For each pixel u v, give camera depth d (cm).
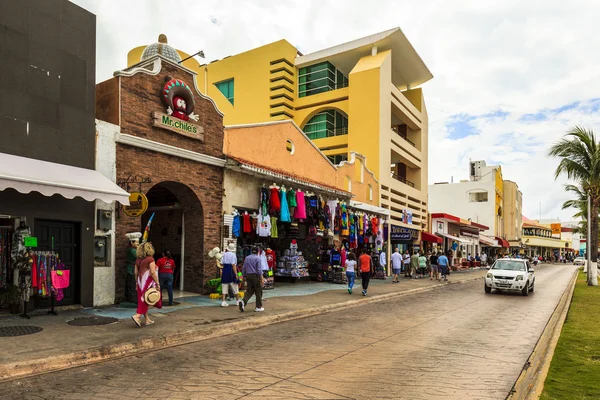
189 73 1423
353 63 3416
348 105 3128
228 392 558
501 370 690
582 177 2478
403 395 562
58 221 1055
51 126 1022
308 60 3334
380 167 2967
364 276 1678
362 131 3017
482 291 2062
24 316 942
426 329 1035
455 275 3328
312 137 3309
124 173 1194
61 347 713
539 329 1062
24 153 964
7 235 1002
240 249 1583
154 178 1280
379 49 3253
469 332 1005
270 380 612
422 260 2795
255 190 1709
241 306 1141
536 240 8550
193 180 1421
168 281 1203
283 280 2034
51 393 544
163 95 1310
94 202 1125
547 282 2777
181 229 1553
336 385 597
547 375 649
